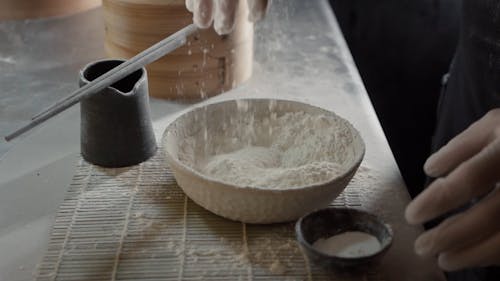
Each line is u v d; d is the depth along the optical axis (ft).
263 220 2.09
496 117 1.96
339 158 2.24
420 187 4.15
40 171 2.35
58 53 3.06
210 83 2.78
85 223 2.13
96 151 2.35
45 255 2.02
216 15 2.27
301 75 3.00
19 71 2.91
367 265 1.92
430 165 1.94
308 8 3.67
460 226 1.81
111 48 2.76
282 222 2.14
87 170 2.35
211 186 2.03
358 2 4.17
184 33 2.28
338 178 2.05
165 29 2.61
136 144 2.36
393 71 4.26
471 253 1.82
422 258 2.06
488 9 2.52
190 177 2.06
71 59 3.02
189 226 2.13
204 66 2.73
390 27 4.17
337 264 1.91
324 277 1.97
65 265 1.99
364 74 4.29
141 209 2.19
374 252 1.93
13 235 2.10
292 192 2.01
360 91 2.90
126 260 2.01
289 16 3.57
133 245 2.06
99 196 2.24
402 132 4.27
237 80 2.86
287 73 3.01
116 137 2.32
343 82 2.96
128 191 2.27
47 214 2.18
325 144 2.28
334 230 2.03
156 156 2.43
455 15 4.00
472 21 2.63
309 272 1.98
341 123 2.30
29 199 2.23
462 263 1.82
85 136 2.35
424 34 4.12
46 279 1.94
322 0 3.77
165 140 2.19
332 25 3.50
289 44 3.28
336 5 4.24
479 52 2.60
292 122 2.40
